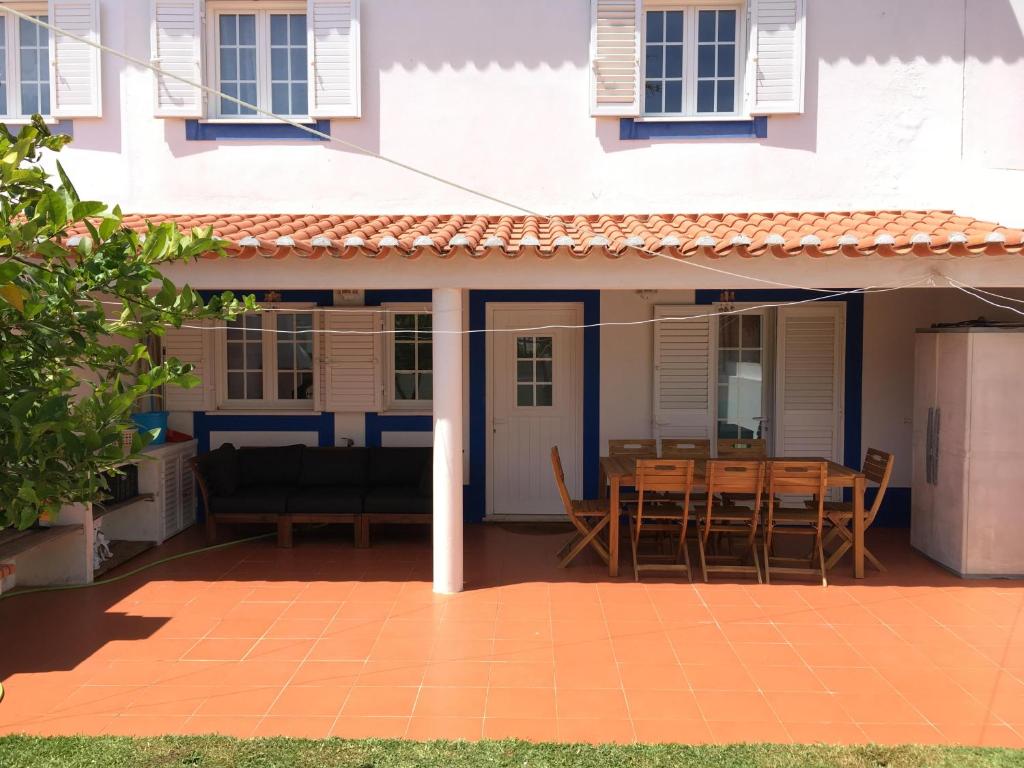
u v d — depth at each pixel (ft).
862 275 22.81
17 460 7.21
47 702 17.42
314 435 32.89
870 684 18.25
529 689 17.99
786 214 27.43
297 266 23.04
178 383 8.69
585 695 17.69
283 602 23.75
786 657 19.76
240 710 17.02
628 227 25.77
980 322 28.19
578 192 28.73
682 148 28.50
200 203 28.81
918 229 23.59
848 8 28.02
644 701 17.40
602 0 27.91
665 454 30.22
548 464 33.30
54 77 28.30
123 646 20.49
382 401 32.83
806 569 26.12
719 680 18.44
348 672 18.92
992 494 25.53
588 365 32.50
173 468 30.81
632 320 32.42
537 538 30.73
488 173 28.81
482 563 27.58
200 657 19.80
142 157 28.71
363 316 32.71
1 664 19.43
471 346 32.53
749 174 28.45
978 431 25.49
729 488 25.30
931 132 28.07
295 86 29.19
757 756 14.88
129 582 25.61
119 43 28.50
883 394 31.99
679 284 23.12
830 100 28.22
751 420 32.94
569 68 28.55
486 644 20.56
